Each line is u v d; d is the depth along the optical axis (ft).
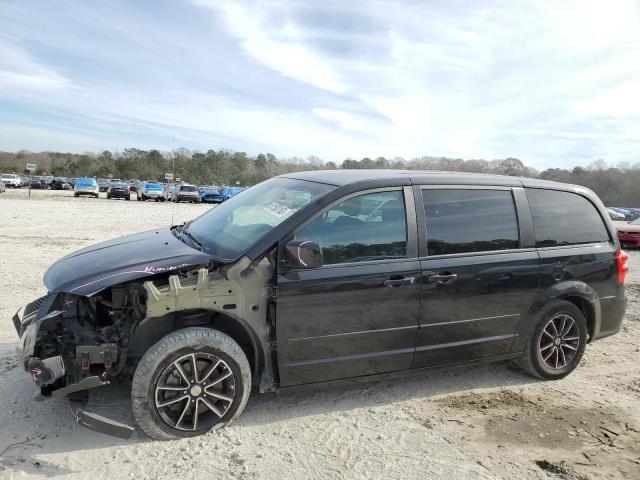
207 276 10.76
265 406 12.65
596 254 15.44
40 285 22.99
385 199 12.62
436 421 12.39
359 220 12.20
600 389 14.78
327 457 10.59
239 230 12.53
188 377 10.82
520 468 10.59
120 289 11.19
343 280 11.71
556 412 13.17
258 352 11.53
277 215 12.14
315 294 11.47
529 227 14.44
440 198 13.34
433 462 10.63
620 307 16.16
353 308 11.91
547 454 11.19
